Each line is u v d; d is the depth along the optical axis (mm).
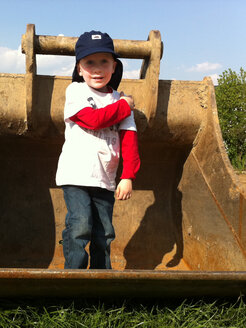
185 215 2166
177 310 1351
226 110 10195
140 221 2275
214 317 1335
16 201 2223
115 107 1635
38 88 2033
